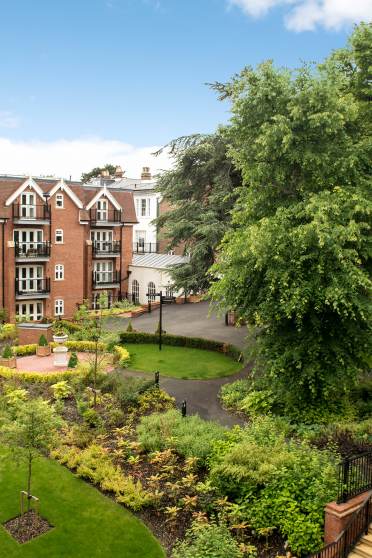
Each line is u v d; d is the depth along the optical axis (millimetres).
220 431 15062
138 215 55781
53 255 38875
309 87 15352
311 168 15977
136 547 11078
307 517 10688
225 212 25344
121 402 18750
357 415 16672
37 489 13289
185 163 26469
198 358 25922
